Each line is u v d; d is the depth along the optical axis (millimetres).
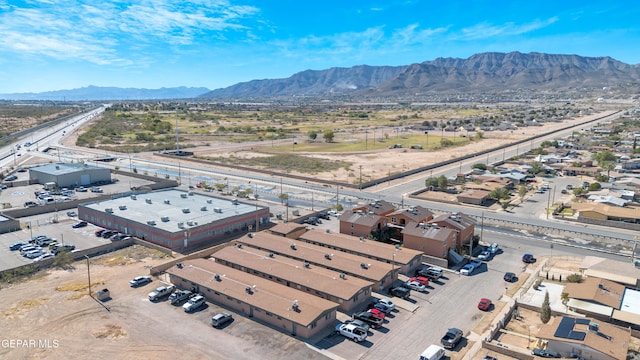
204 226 84500
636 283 62594
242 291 59500
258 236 81875
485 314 58406
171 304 59938
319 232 84312
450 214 86125
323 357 48312
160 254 78500
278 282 65188
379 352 49531
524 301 61312
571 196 122062
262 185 140375
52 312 57312
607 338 47969
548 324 52156
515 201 118375
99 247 79500
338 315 57594
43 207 106250
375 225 86250
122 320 55500
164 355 48219
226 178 150250
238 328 53969
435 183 133250
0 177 144125
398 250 75125
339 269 68312
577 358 46438
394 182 143750
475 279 69688
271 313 54656
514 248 83562
